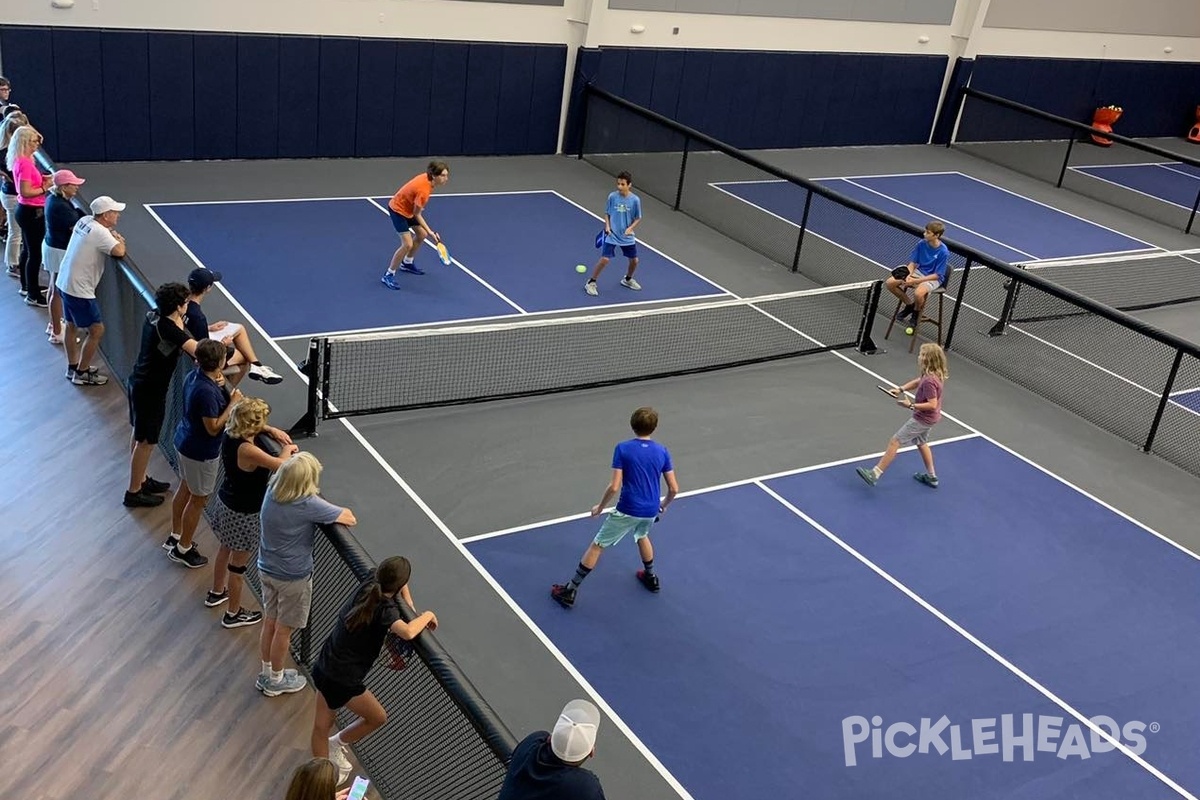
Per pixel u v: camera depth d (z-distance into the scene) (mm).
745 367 13789
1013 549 10727
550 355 13320
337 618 6770
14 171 12359
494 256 16266
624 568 9586
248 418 7520
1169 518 11719
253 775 7039
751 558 9969
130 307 10422
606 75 21953
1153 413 14062
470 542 9625
